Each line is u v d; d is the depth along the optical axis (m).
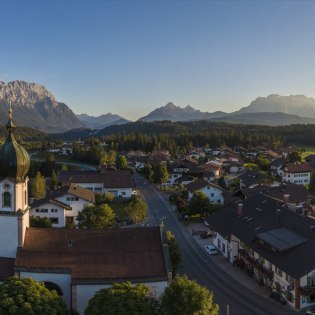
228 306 60.25
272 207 82.31
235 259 78.50
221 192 134.62
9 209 56.88
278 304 61.22
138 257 55.97
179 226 106.50
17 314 41.00
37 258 55.44
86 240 58.19
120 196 146.38
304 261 59.44
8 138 57.03
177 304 43.41
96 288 52.94
